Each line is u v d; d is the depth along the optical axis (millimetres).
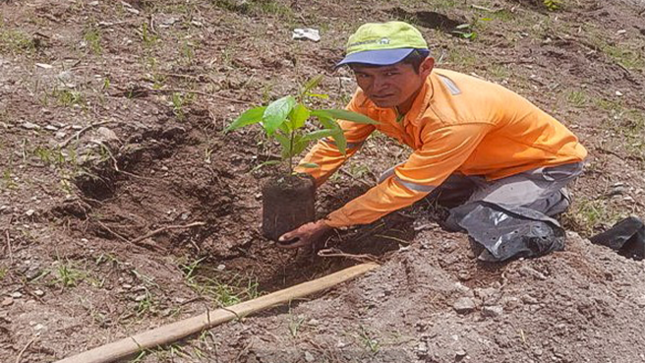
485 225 3211
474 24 6402
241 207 3742
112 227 3375
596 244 3424
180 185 3723
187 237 3521
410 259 3092
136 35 4902
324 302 2941
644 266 3189
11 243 3014
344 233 3537
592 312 2848
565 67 5914
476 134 3094
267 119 2900
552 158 3336
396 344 2703
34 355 2543
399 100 3074
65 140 3652
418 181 3096
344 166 4004
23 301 2766
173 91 4285
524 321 2791
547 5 7363
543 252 3109
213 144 3971
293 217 3260
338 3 6285
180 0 5590
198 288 3035
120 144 3744
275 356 2619
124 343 2586
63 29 4770
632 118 5137
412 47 2959
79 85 4125
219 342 2684
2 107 3807
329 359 2627
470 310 2861
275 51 5105
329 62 5105
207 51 4914
